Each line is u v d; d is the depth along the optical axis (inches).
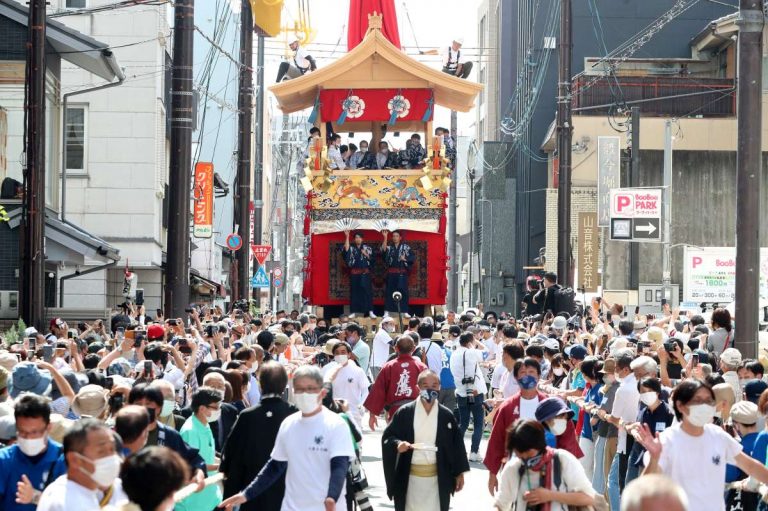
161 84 2327.8
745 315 1048.2
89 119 2271.2
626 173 3038.9
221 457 657.0
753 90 1042.7
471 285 4532.5
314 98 1752.0
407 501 723.4
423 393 725.3
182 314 1466.5
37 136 1259.8
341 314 1764.3
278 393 648.4
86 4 2252.7
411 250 1695.4
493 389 1163.9
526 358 720.3
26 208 1261.1
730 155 3189.0
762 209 3083.2
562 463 530.6
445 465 722.8
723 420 738.8
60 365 940.6
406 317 1669.5
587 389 932.6
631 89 3230.8
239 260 2262.6
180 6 1461.6
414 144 1739.7
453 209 3548.2
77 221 2271.2
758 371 869.2
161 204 2448.3
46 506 418.3
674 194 3198.8
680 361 987.9
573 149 3193.9
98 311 1763.0
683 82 3216.0
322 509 575.8
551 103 3786.9
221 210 3774.6
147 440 589.9
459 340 1245.1
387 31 1822.1
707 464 572.4
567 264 1983.3
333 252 1721.2
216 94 3560.5
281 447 584.1
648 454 592.1
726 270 1911.9
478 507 946.7
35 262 1259.8
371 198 1686.8
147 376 777.6
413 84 1708.9
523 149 3924.7
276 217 4840.1
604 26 3661.4
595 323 1403.8
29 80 1258.0
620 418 803.4
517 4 4306.1
